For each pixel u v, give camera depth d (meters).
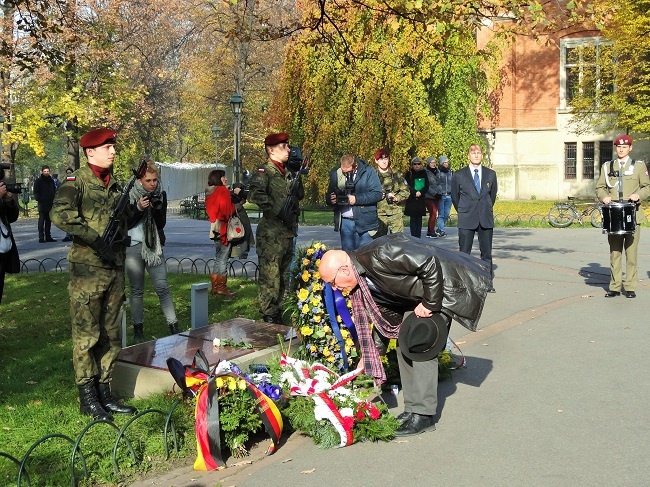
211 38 43.06
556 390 6.01
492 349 7.39
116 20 29.94
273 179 7.65
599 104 30.62
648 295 10.14
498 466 4.51
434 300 4.82
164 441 4.64
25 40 19.33
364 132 24.66
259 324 7.33
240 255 11.10
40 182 19.72
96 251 5.20
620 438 4.94
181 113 52.97
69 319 9.10
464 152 26.47
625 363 6.76
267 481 4.36
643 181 9.80
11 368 6.74
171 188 45.66
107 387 5.43
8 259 7.18
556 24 9.55
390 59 24.31
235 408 4.71
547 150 35.25
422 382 5.08
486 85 28.36
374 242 5.06
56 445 4.71
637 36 25.45
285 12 32.34
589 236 18.94
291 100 25.83
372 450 4.83
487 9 9.52
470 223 10.62
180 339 6.66
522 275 12.23
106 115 31.45
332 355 6.16
